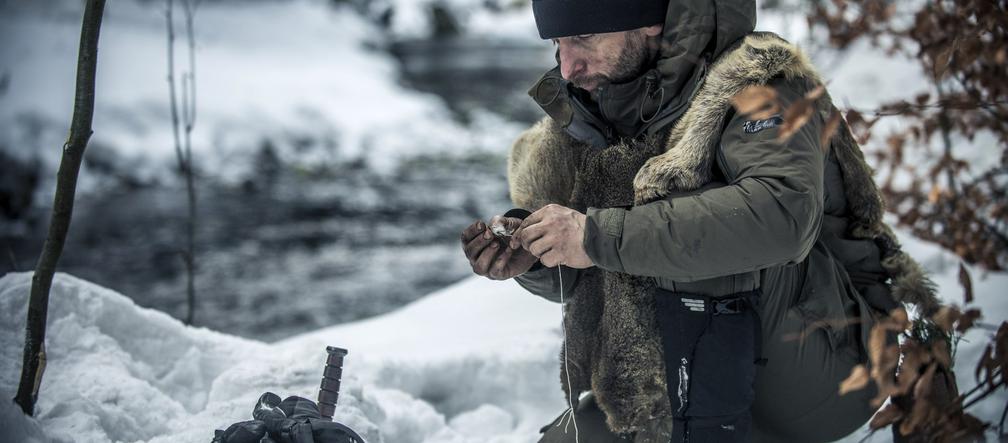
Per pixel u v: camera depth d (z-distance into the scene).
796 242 1.97
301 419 2.15
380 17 22.73
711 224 1.96
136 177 10.78
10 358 2.61
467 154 12.60
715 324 2.13
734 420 2.15
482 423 3.19
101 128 11.31
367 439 2.50
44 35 13.13
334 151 12.33
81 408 2.45
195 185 10.77
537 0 2.20
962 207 3.90
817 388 2.28
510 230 2.16
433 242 8.98
